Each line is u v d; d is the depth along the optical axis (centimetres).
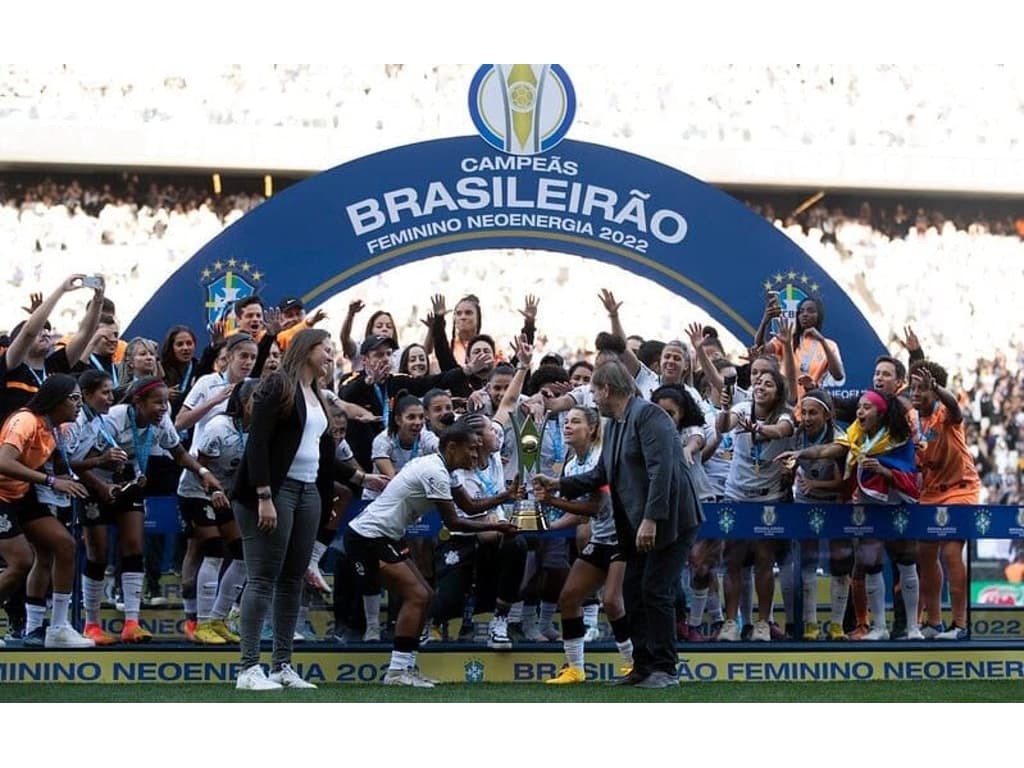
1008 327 2280
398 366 1006
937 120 2366
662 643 725
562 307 2205
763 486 834
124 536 790
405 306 2156
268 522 662
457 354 1159
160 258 2167
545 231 1040
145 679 752
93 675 750
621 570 765
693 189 1049
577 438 780
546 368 888
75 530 810
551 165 1038
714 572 827
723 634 825
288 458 667
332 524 795
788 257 1055
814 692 718
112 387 852
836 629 836
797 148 2175
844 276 2284
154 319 1013
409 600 727
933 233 2300
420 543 792
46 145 2069
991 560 1045
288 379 664
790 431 830
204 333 1016
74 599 809
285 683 700
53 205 2164
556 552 819
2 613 878
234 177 2197
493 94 1037
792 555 828
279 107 2253
